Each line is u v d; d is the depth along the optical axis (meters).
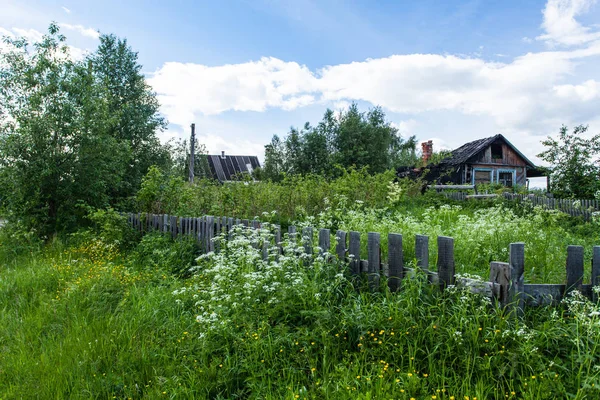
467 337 2.80
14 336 3.63
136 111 14.48
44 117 8.77
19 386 2.83
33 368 3.05
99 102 9.74
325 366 2.77
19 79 8.73
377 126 33.12
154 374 2.93
